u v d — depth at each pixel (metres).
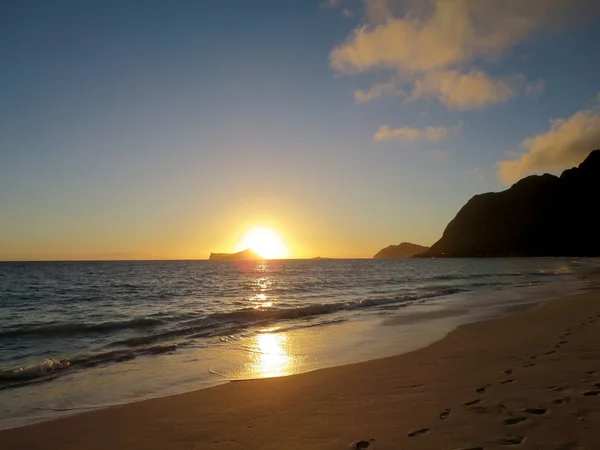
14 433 5.79
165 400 7.04
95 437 5.58
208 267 108.56
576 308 17.02
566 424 4.75
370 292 30.67
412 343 11.61
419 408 5.76
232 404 6.68
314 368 9.27
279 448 4.81
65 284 43.78
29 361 10.55
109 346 12.11
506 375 7.15
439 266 96.19
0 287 39.28
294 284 41.66
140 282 47.16
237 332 14.09
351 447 4.64
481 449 4.27
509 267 77.19
